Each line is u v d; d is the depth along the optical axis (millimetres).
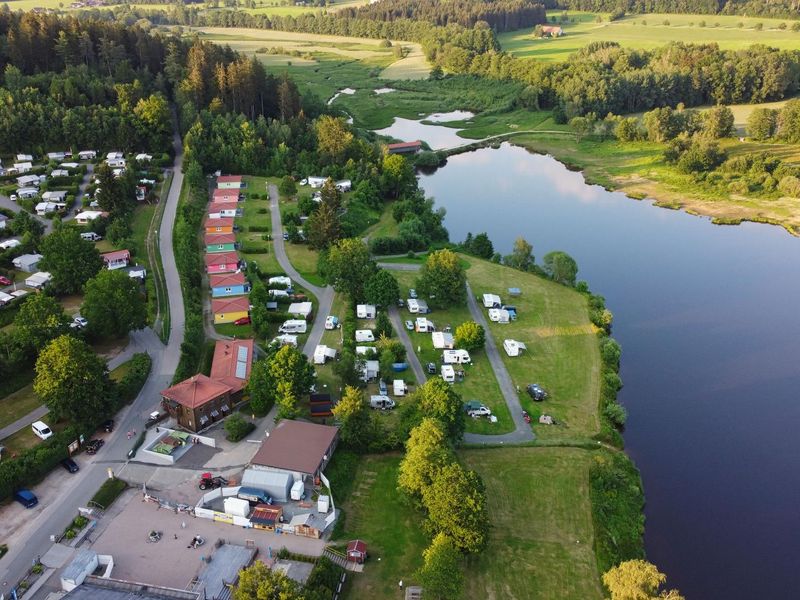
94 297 140625
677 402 143000
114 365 139625
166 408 126438
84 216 198500
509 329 166625
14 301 154250
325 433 117125
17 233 187875
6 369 129125
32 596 88438
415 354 153375
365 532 102500
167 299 167875
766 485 120188
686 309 182250
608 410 135000
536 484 115312
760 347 163500
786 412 139750
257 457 110875
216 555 95500
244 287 172375
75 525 99875
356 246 173375
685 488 119125
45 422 120875
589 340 162625
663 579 85625
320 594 86312
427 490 100188
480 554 100000
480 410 132625
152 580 91250
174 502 105750
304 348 151500
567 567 99438
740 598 98000
